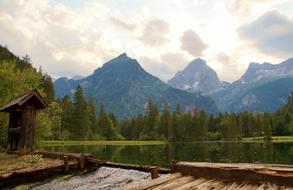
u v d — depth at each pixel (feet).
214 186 24.97
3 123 119.96
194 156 163.32
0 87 127.34
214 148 263.49
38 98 80.28
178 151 212.43
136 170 60.59
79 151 186.09
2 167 58.49
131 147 278.05
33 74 147.13
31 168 57.06
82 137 385.70
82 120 385.50
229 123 520.42
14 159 69.41
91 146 276.41
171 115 528.63
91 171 64.49
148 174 56.34
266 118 525.75
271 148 255.09
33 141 80.18
